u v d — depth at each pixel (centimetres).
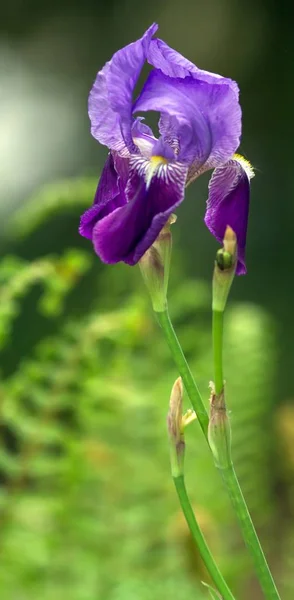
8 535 135
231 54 377
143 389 155
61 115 351
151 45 80
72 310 222
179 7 375
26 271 125
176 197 78
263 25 375
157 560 142
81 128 346
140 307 141
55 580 138
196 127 80
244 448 171
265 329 186
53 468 136
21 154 338
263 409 176
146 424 152
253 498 179
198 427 159
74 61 368
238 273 83
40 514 137
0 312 124
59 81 362
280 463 197
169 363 164
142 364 159
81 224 82
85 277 224
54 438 136
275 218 330
